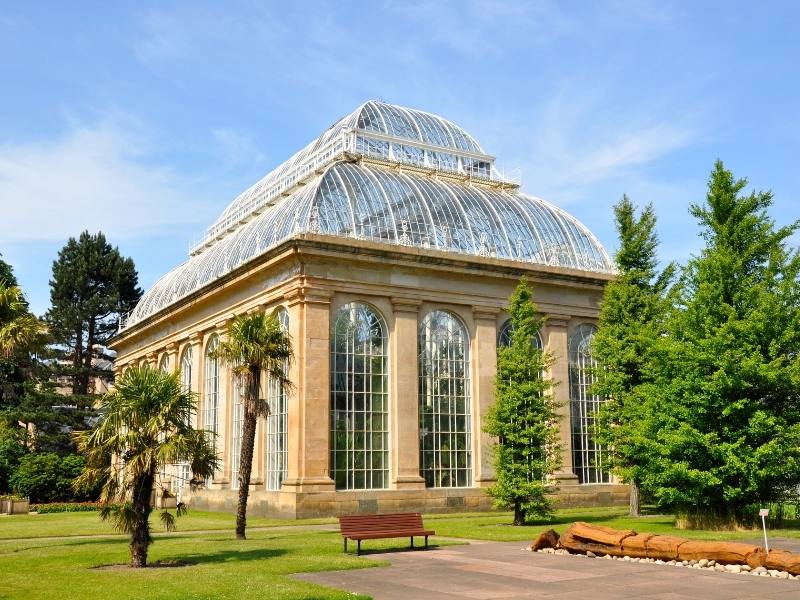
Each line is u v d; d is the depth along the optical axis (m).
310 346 40.59
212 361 52.84
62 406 86.31
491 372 46.66
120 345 71.88
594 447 50.47
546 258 51.25
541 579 18.53
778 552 19.45
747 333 30.28
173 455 22.08
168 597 15.77
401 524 25.33
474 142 61.22
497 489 36.72
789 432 30.25
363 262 42.78
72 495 55.56
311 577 19.30
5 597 16.30
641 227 43.16
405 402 43.25
